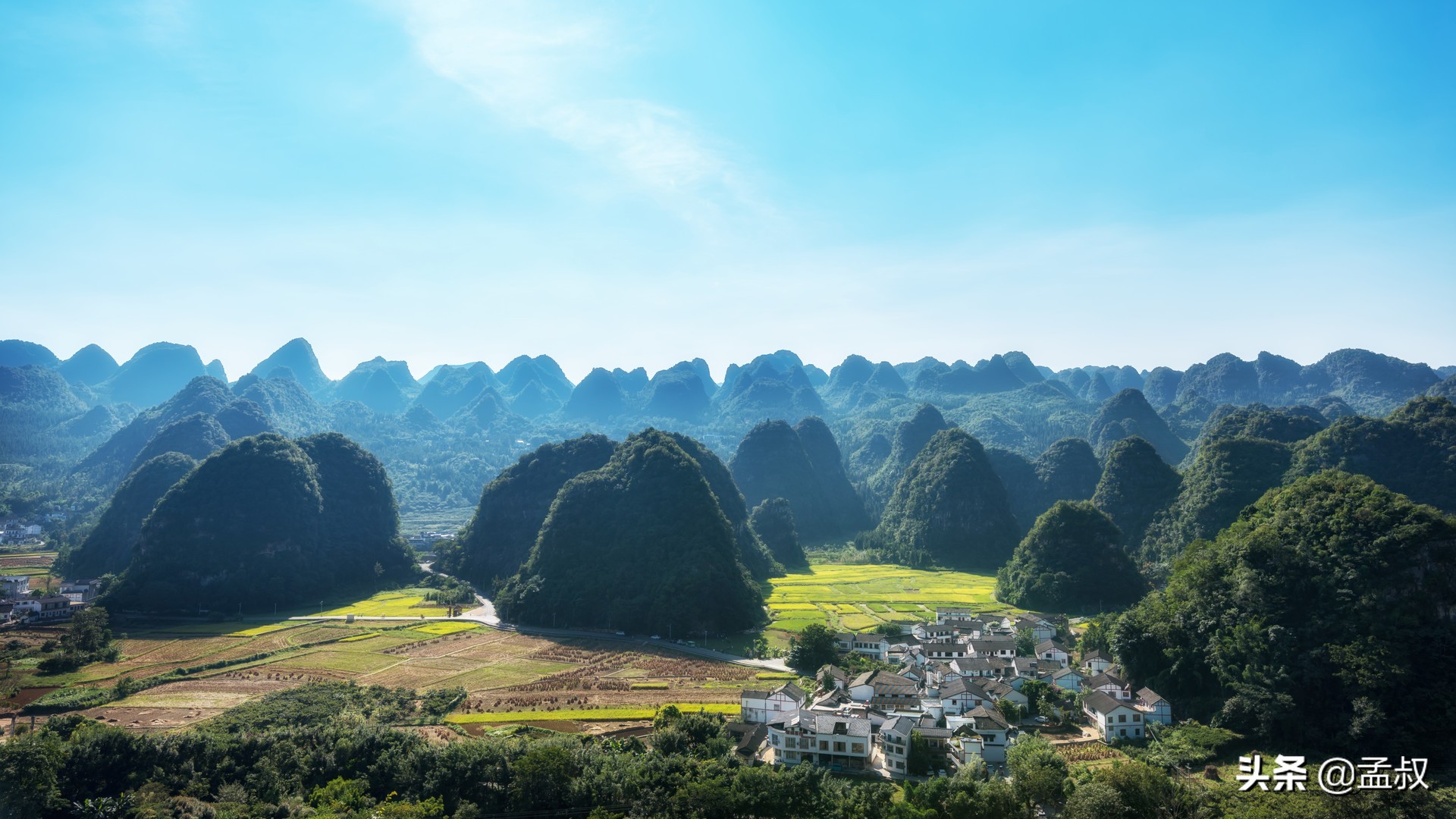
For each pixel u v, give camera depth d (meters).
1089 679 128.62
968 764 92.81
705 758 98.62
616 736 111.06
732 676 146.00
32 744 91.81
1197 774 92.69
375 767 96.50
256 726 114.31
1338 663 96.50
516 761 93.12
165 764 96.88
